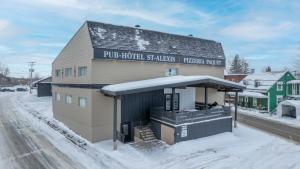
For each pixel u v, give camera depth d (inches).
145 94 780.6
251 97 1587.1
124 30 837.2
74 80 854.5
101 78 737.6
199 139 697.0
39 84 2214.6
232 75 2364.7
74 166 541.0
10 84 4648.1
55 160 577.3
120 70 774.5
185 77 770.2
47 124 986.7
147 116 782.5
